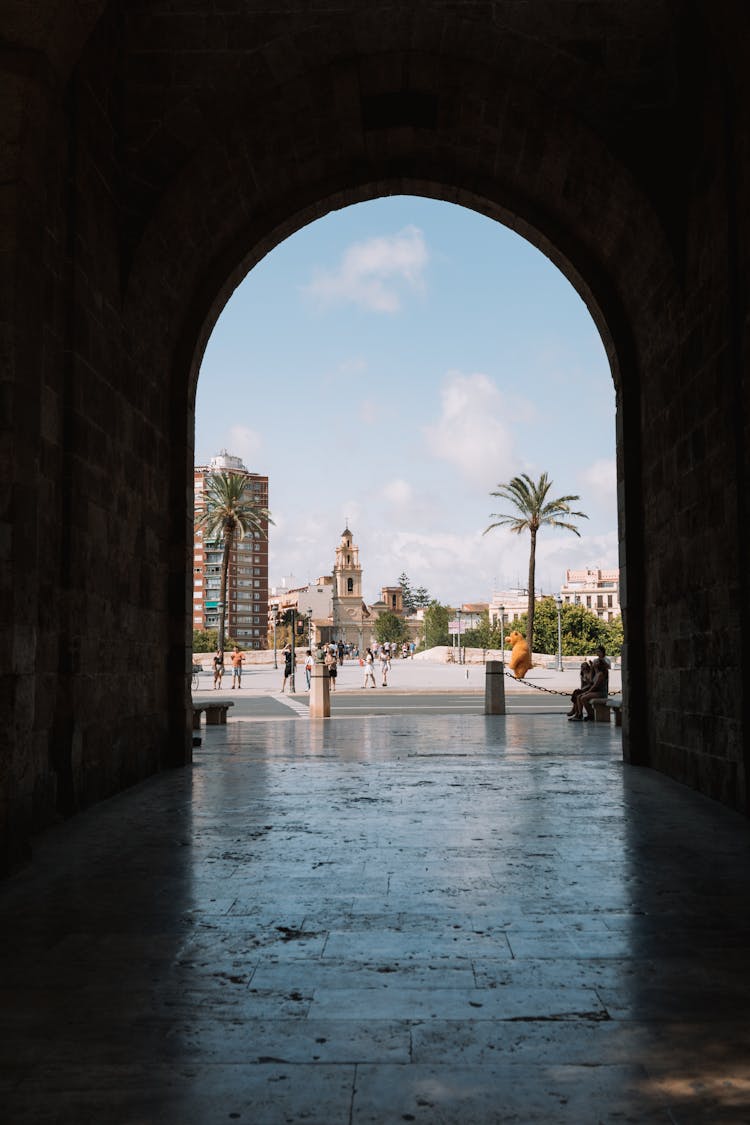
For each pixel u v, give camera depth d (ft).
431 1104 10.14
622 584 41.75
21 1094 10.44
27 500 22.54
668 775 36.22
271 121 37.17
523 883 19.65
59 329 28.22
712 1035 11.93
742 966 14.55
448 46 35.70
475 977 14.05
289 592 613.52
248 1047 11.64
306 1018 12.55
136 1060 11.30
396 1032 12.04
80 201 29.68
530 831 25.27
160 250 36.55
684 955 15.06
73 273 28.84
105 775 31.50
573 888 19.25
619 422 41.73
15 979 14.19
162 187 35.14
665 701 36.76
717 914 17.34
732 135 28.17
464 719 69.15
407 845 23.53
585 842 23.84
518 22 34.96
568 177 38.04
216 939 16.03
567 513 196.65
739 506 27.78
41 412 26.53
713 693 30.53
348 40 35.47
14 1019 12.62
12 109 22.09
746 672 27.48
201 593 548.72
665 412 36.22
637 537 40.29
